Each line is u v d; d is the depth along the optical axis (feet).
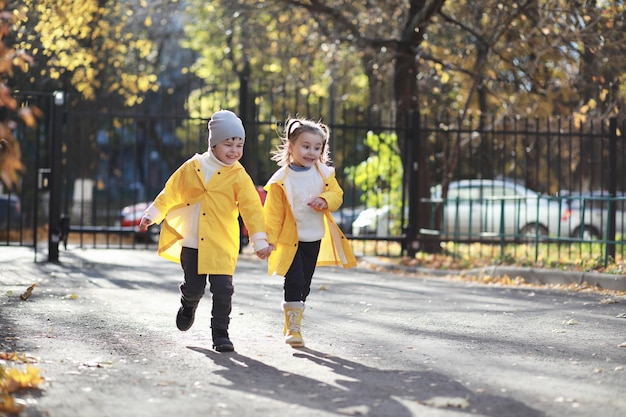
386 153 63.87
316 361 20.85
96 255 53.72
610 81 62.03
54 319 26.84
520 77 64.39
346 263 24.06
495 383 18.53
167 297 33.53
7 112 51.44
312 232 23.63
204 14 97.55
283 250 23.40
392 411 16.02
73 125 92.02
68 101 53.31
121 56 84.84
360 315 29.50
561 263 45.32
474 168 88.33
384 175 63.93
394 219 65.62
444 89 76.79
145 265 47.55
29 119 16.37
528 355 21.95
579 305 32.58
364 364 20.56
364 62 76.13
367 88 91.30
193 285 22.66
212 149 23.03
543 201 77.30
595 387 18.21
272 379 18.67
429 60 66.18
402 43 64.39
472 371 19.84
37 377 17.57
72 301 31.48
